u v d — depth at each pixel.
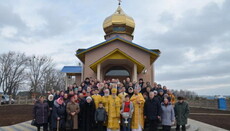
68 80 25.05
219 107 26.28
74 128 8.16
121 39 17.17
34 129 10.23
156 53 16.88
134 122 8.16
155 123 8.32
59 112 8.23
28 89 48.09
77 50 18.00
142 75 17.28
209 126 12.06
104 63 16.36
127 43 17.38
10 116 15.52
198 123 13.20
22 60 46.56
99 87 9.88
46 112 8.59
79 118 8.55
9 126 11.15
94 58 17.20
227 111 23.45
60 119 8.27
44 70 48.19
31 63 47.06
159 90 9.59
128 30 22.30
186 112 8.98
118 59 15.07
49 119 8.92
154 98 8.39
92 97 8.67
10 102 30.14
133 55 17.20
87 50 17.06
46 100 9.00
